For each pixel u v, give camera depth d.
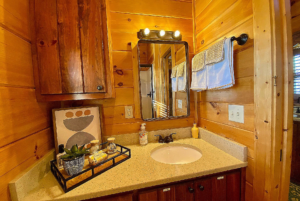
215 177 0.83
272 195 0.72
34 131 0.77
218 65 0.94
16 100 0.65
